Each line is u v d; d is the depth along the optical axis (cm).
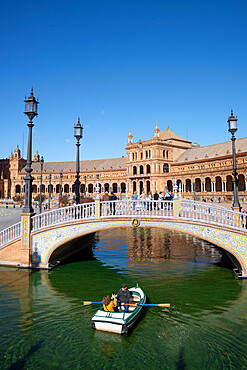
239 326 1009
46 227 1731
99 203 1723
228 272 1711
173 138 10512
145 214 1719
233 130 1859
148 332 964
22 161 14812
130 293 1173
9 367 771
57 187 13738
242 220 1628
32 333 948
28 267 1727
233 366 784
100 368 773
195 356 830
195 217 1739
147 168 10550
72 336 930
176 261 2009
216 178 8769
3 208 7006
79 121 2120
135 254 2247
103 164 12988
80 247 2388
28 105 1703
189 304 1213
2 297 1276
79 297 1287
